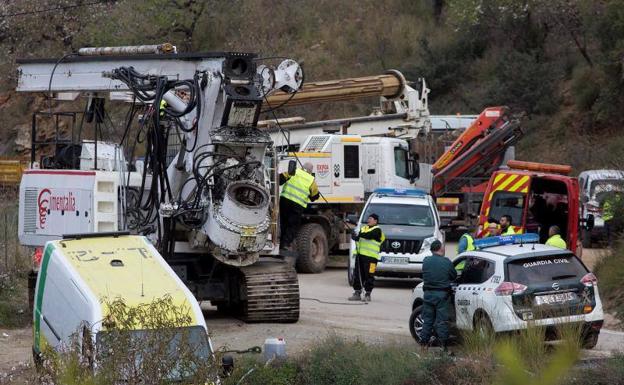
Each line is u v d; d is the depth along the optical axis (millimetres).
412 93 81062
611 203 63625
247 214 41812
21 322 46500
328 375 32906
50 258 32625
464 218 87375
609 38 108812
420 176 85562
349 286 62000
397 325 45875
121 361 25594
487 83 122750
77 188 44219
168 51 43688
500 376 21844
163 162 42438
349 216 64375
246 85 41594
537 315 35375
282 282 44656
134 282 30609
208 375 26359
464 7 128375
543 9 123062
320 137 72625
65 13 132125
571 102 114188
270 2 141625
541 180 61469
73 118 48406
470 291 37438
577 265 36875
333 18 140500
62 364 25828
